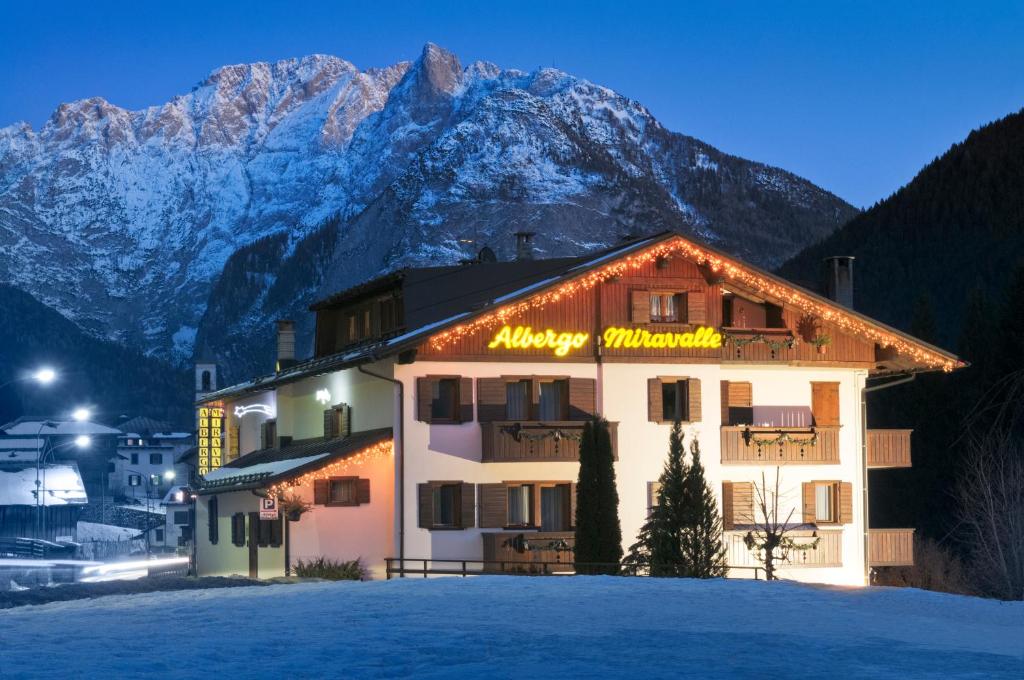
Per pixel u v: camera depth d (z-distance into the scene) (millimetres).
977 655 19562
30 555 123562
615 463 46719
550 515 46125
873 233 128375
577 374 46781
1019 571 48438
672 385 48156
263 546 49406
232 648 19062
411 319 50312
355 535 46406
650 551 41000
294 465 47594
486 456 45219
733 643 20359
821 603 28266
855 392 50281
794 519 48781
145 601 27891
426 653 18609
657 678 16250
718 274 48062
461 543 45125
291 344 65938
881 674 17062
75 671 16609
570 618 23906
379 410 47562
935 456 64812
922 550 54531
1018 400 24578
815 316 49625
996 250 108688
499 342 45938
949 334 95312
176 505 165875
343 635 20781
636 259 47531
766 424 49188
